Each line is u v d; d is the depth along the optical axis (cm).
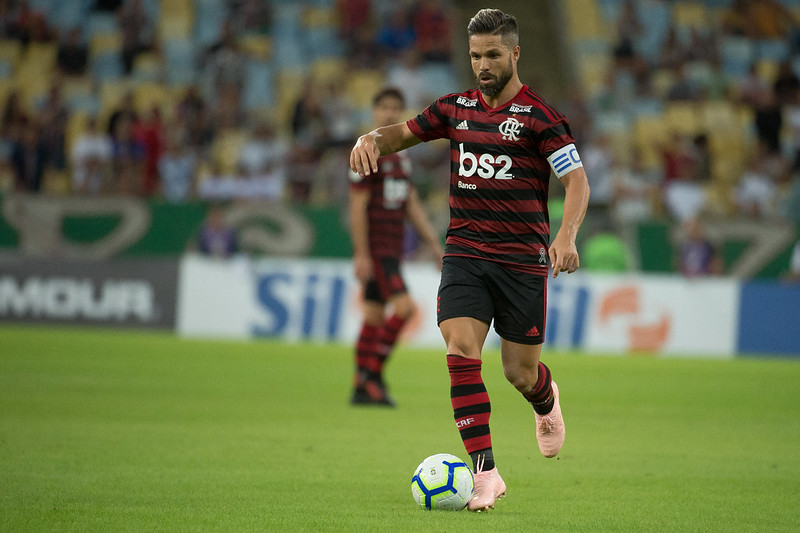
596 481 1981
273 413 2944
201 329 6050
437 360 5059
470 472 1641
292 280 6031
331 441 2417
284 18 8988
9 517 1499
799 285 6122
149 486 1789
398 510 1616
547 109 1684
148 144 7038
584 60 9375
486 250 1714
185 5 8894
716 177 8375
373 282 3186
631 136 8588
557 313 5978
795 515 1666
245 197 7175
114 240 6488
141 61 8300
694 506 1733
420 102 8256
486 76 1683
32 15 8444
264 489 1789
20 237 6456
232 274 6059
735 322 6084
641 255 6688
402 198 3142
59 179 7188
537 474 2053
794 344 6084
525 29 9931
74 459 2062
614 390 3944
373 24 8906
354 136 7431
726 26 9769
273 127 7800
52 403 3000
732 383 4325
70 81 8119
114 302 6097
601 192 7500
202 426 2625
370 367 3209
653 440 2617
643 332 6031
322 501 1686
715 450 2456
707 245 6544
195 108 7500
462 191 1730
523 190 1697
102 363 4278
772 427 2952
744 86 9056
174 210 6488
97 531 1415
